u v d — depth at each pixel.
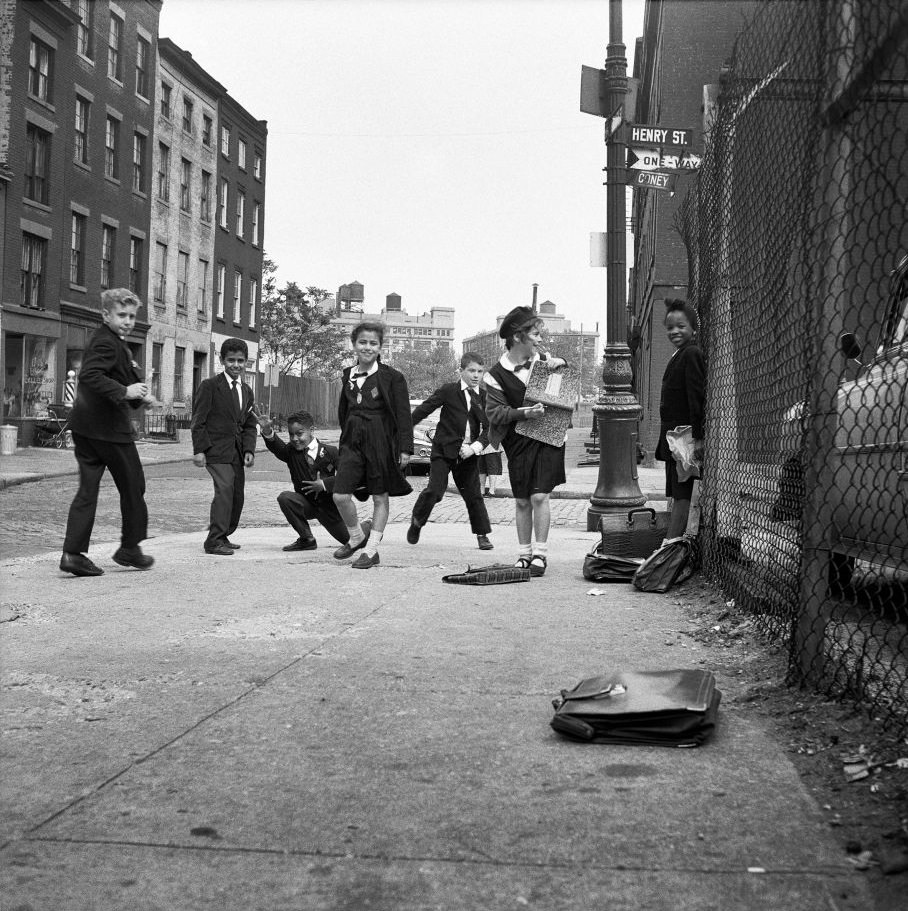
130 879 2.52
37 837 2.78
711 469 7.03
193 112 41.53
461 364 9.36
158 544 9.88
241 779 3.22
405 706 4.05
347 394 8.12
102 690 4.30
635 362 48.53
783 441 5.19
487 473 17.52
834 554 5.71
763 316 5.68
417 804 3.00
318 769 3.31
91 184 33.00
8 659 4.85
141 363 37.38
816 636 4.14
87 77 32.56
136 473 7.65
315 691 4.27
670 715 3.53
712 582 6.87
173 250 39.94
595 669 4.64
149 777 3.24
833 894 2.39
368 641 5.23
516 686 4.35
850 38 3.89
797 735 3.62
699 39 23.36
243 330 48.12
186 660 4.82
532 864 2.59
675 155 10.54
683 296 23.94
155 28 37.28
